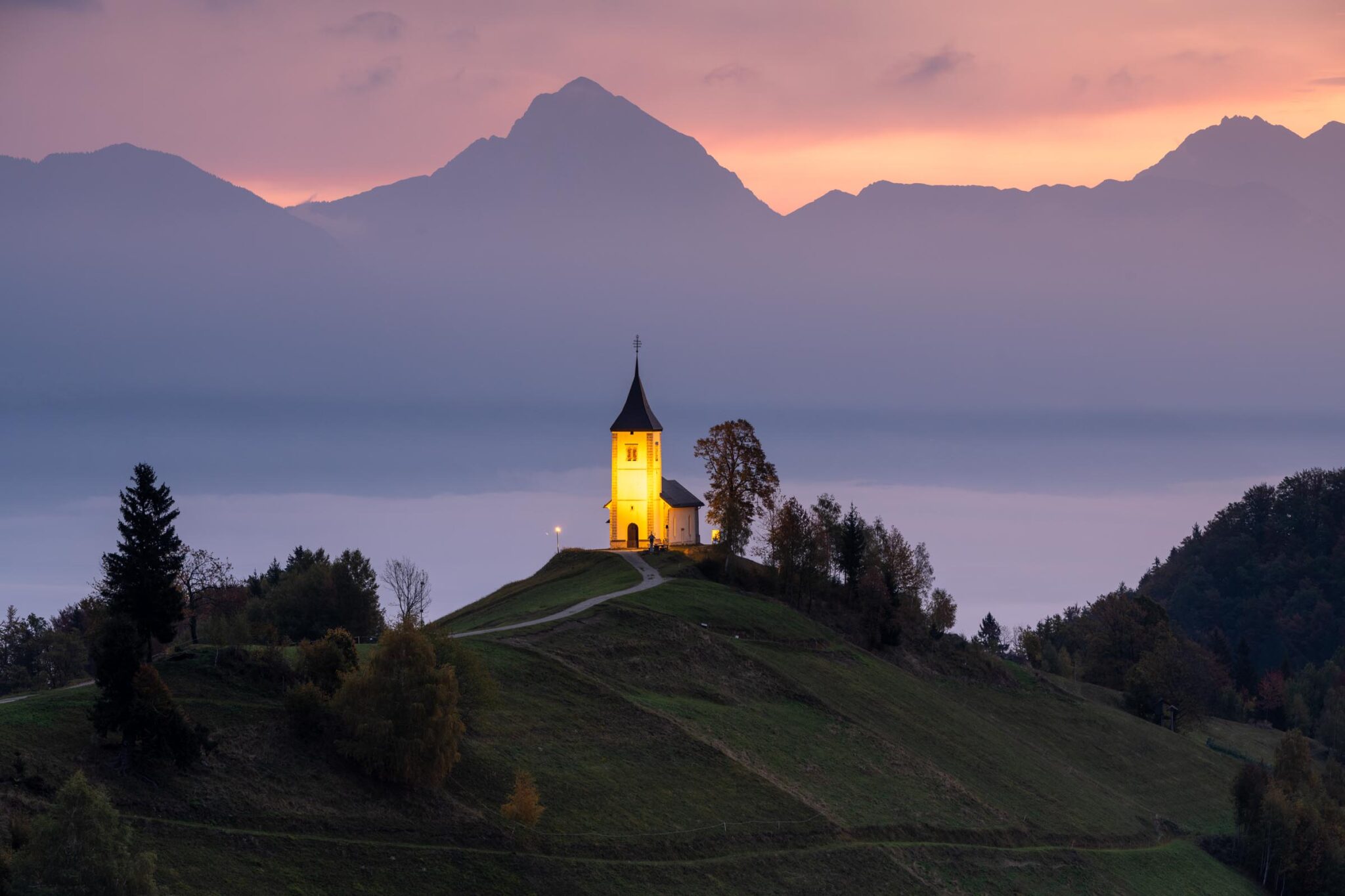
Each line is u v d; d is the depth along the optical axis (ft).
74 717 651.66
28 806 571.69
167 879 568.82
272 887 595.06
